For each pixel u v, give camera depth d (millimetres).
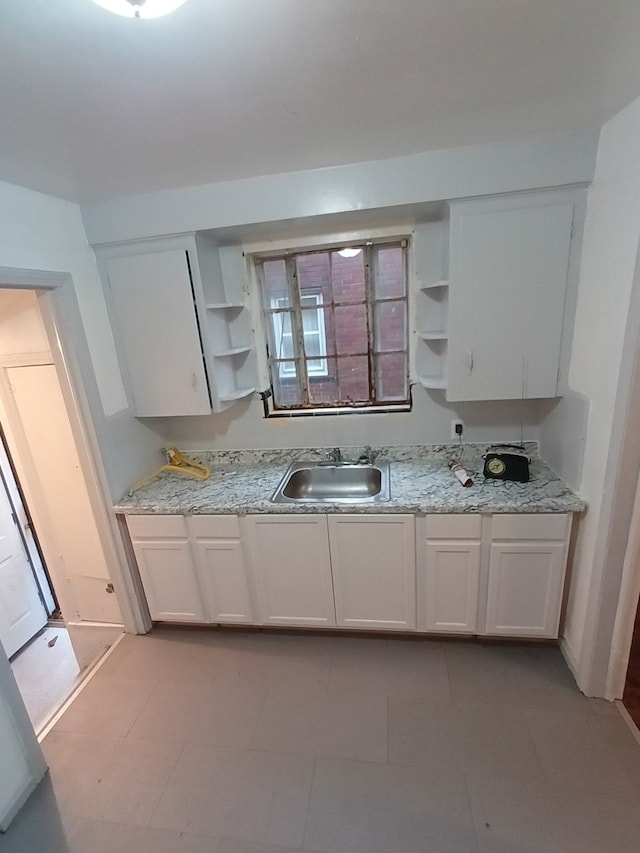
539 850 1408
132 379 2396
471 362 2068
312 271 2443
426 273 2293
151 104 1261
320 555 2205
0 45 947
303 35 1007
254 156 1728
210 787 1678
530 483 2113
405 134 1631
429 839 1460
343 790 1627
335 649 2326
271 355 2633
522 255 1903
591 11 973
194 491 2395
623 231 1534
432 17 974
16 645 2881
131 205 2104
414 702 1970
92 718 2014
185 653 2381
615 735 1758
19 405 2420
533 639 2250
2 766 1623
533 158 1771
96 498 2311
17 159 1539
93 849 1514
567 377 2023
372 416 2549
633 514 1637
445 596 2174
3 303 2295
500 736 1784
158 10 864
